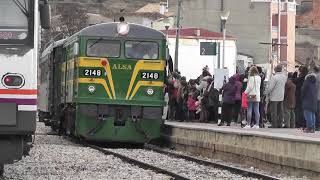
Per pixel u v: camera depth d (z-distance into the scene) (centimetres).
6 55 2295
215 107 5297
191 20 17775
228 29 17775
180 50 14662
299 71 4634
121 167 3394
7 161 2319
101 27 4769
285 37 19025
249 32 17838
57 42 6394
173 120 5866
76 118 4747
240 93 4806
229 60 14812
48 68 6994
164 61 4781
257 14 17788
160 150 4606
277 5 18462
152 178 2961
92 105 4700
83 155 3991
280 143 3378
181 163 3719
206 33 14988
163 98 4766
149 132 4753
